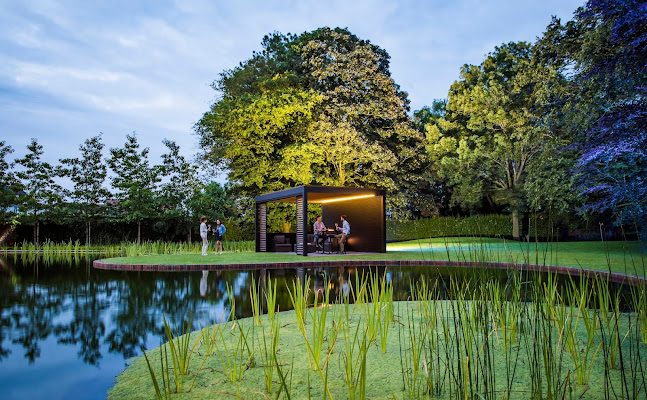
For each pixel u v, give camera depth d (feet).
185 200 86.53
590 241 79.51
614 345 11.42
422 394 9.71
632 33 41.01
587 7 43.29
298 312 13.91
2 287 29.19
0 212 79.71
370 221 63.46
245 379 10.87
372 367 11.71
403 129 88.02
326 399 9.35
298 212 57.93
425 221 102.78
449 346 13.46
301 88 83.82
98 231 84.48
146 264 40.55
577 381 10.34
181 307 21.40
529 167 65.16
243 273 36.35
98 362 12.98
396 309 18.84
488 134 83.92
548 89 67.00
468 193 86.48
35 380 11.45
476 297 14.47
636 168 42.98
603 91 44.73
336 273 35.96
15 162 81.61
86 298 24.40
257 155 84.53
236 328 16.39
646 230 43.24
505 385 10.23
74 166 84.79
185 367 11.95
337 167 88.07
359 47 85.46
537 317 12.66
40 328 17.40
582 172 46.88
